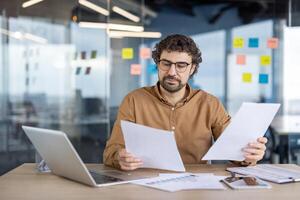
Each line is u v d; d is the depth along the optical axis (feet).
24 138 11.54
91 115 11.76
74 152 3.56
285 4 11.80
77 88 11.68
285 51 11.85
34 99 11.58
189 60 5.08
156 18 11.66
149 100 5.66
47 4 11.41
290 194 3.49
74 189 3.67
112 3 11.50
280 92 11.93
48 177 4.21
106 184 3.81
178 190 3.61
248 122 4.31
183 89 5.50
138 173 4.38
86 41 11.58
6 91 11.42
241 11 11.80
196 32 11.76
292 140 12.00
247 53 11.87
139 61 11.66
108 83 11.67
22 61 11.44
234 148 4.50
